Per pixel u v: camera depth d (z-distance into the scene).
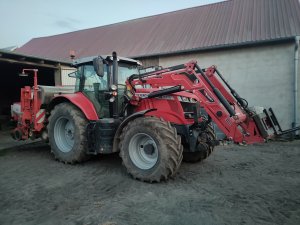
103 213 3.15
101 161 5.52
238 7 13.21
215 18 13.13
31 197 3.66
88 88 5.39
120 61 5.28
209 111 4.32
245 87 10.43
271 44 9.88
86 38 17.33
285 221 2.92
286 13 10.98
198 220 2.96
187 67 4.50
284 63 9.71
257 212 3.14
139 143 4.36
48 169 5.00
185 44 11.87
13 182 4.29
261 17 11.46
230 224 2.86
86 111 5.09
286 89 9.72
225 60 10.79
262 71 10.10
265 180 4.29
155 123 4.07
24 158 5.93
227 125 4.20
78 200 3.53
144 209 3.24
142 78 4.85
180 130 4.52
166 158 3.97
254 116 4.13
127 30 16.06
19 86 16.27
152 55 12.05
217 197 3.59
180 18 14.71
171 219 2.99
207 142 4.66
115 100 4.96
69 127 5.52
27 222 2.96
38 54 17.42
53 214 3.14
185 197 3.60
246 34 10.72
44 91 6.17
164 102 4.60
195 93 4.37
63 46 17.45
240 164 5.29
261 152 6.45
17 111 7.90
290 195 3.64
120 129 4.54
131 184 4.11
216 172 4.72
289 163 5.39
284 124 9.77
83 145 5.12
